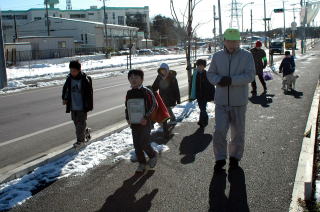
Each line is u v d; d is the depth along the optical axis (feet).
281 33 328.70
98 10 397.80
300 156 20.34
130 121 19.02
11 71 104.53
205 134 26.32
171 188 17.07
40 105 44.78
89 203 15.85
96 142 24.82
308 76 63.10
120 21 398.01
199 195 16.25
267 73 58.65
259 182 17.37
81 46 253.65
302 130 26.40
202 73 28.22
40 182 18.28
